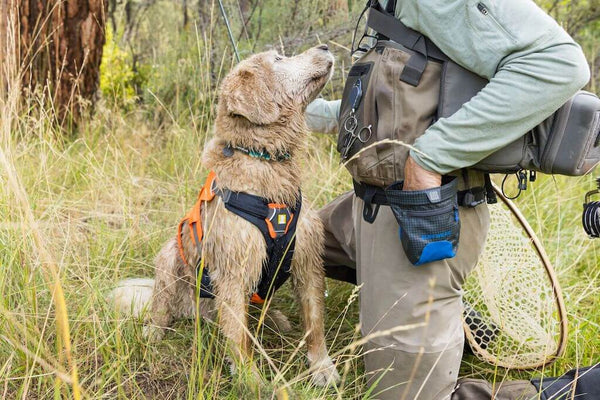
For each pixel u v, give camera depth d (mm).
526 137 2178
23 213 2812
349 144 2385
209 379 2449
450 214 2125
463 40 2094
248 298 2709
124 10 6766
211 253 2600
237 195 2506
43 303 2697
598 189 2408
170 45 5961
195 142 4477
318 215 2906
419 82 2197
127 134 4844
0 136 3250
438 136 2102
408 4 2197
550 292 2883
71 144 4184
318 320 2734
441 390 2363
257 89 2482
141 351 2607
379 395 2443
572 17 5766
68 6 4793
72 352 2389
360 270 2541
